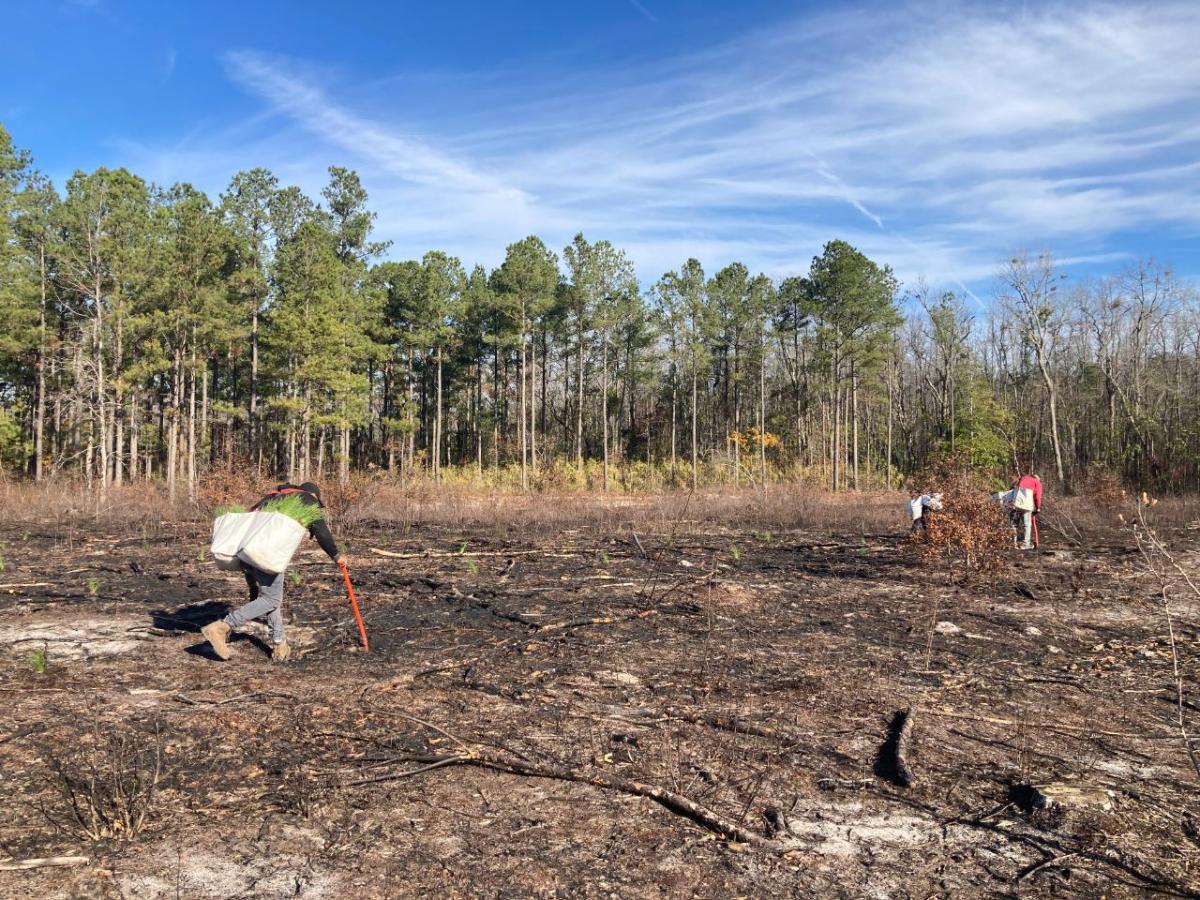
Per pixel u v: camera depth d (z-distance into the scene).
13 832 3.56
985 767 4.52
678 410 61.00
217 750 4.57
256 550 6.30
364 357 38.59
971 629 8.00
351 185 39.84
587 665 6.49
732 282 50.84
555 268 47.03
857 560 12.90
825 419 52.78
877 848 3.59
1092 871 3.40
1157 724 5.26
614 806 3.96
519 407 58.75
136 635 7.27
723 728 5.06
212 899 3.07
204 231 32.56
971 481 12.75
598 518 20.78
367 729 4.93
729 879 3.31
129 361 34.97
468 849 3.50
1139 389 41.72
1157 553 13.30
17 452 36.75
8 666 6.19
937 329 48.47
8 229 31.22
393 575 10.89
